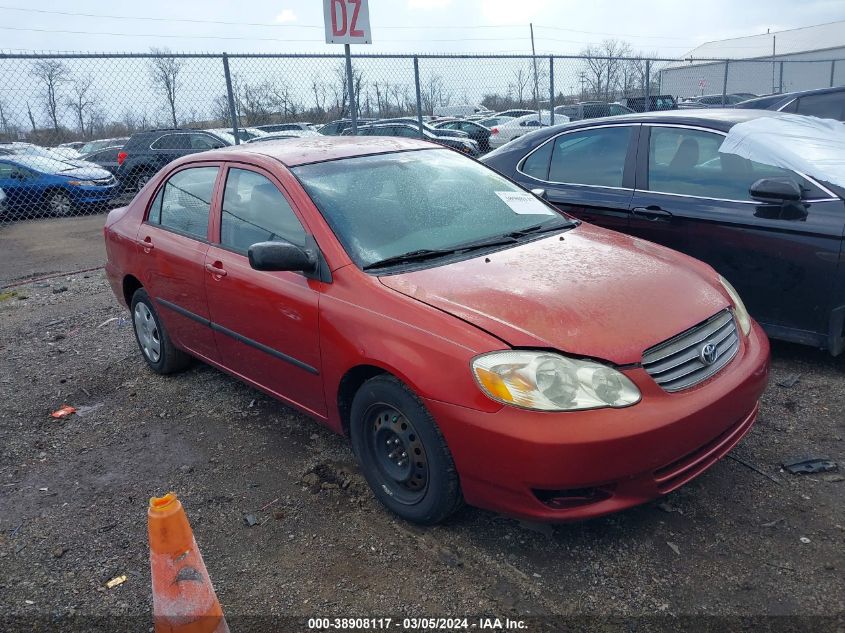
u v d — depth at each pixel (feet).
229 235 12.97
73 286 26.50
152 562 7.04
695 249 15.46
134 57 28.66
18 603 9.05
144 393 15.57
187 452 12.83
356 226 11.23
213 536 10.27
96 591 9.26
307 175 12.05
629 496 8.75
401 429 9.80
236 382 15.84
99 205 45.01
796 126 16.12
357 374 10.44
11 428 14.17
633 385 8.66
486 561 9.37
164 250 14.40
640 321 9.27
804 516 9.90
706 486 10.76
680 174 16.07
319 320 10.62
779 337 14.57
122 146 48.16
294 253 10.57
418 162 13.46
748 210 14.60
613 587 8.75
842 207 13.48
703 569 8.97
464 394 8.74
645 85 44.96
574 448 8.19
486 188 13.42
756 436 12.14
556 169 18.39
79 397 15.58
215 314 13.16
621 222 16.70
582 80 42.75
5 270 30.53
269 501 11.08
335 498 11.06
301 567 9.48
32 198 42.73
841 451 11.48
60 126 31.12
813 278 13.79
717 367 9.63
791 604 8.30
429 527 10.14
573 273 10.43
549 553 9.45
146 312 16.14
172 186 14.99
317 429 13.42
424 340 9.21
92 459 12.78
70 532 10.57
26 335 20.29
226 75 30.45
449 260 10.94
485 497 9.02
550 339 8.75
